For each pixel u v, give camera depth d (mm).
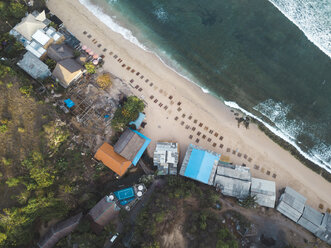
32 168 39281
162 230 39031
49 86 48156
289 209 43094
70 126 46156
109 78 51562
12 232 35906
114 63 53750
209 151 46000
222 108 51812
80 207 42344
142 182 43844
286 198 43656
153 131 49094
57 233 38750
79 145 45500
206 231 38750
